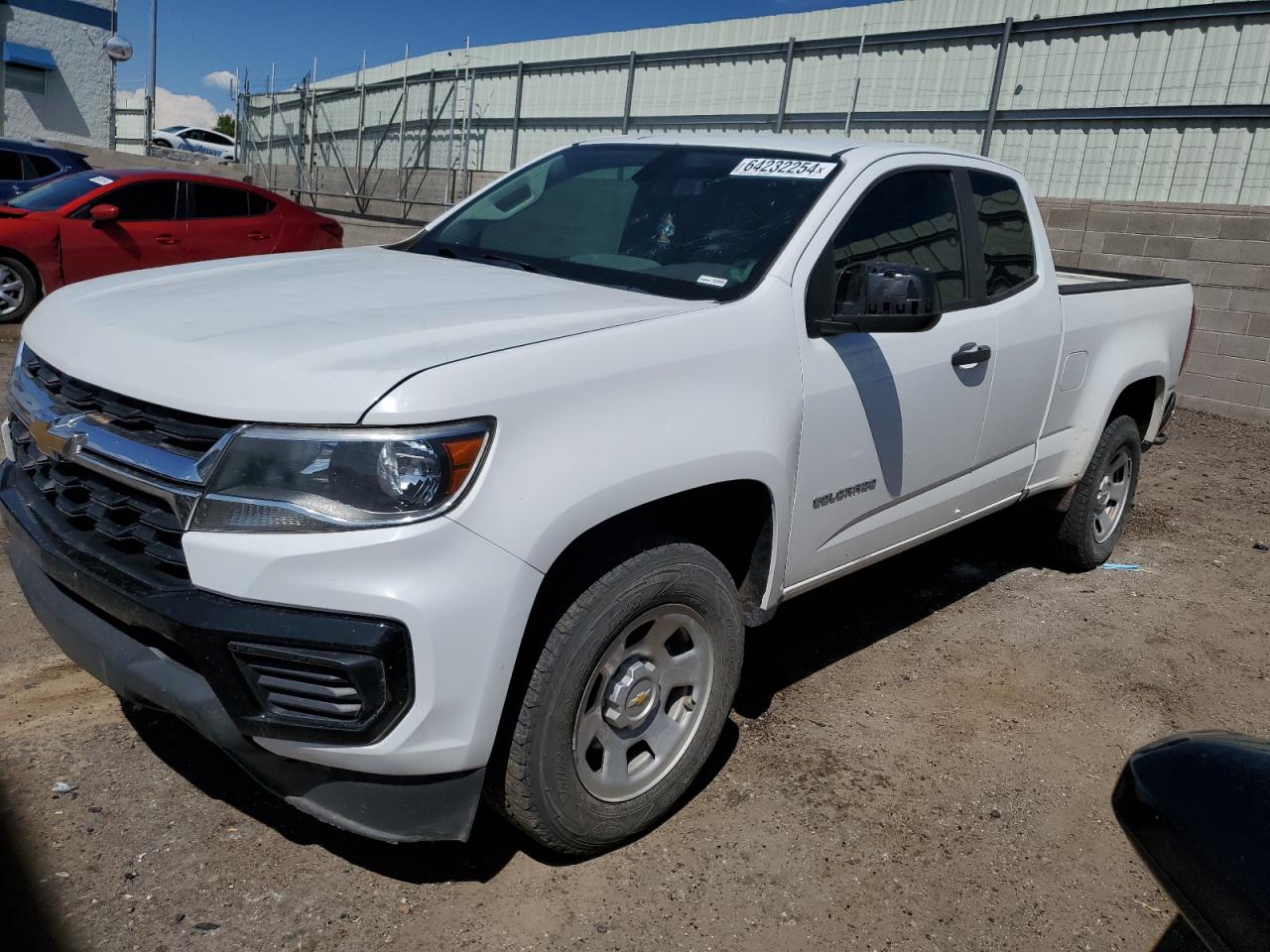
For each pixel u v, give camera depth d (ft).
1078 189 34.01
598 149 13.34
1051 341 13.80
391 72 64.80
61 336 8.71
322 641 6.81
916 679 12.87
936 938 8.35
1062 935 8.54
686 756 9.29
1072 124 33.78
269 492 6.96
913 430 11.41
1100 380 15.33
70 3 77.46
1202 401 32.07
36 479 8.68
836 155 11.42
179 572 7.34
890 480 11.34
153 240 34.24
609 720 8.60
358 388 6.96
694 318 8.96
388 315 8.35
